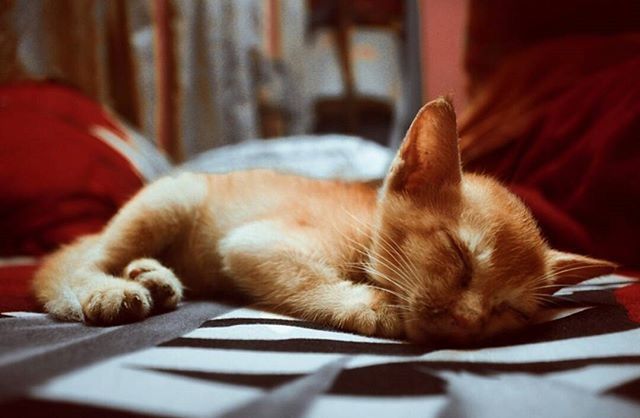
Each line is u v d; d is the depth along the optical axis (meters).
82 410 0.20
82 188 0.52
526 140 0.50
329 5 0.89
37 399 0.20
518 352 0.26
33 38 0.68
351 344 0.27
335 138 0.79
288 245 0.33
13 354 0.23
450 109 0.32
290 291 0.32
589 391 0.22
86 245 0.36
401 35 0.88
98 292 0.29
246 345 0.25
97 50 0.72
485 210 0.32
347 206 0.36
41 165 0.52
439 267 0.30
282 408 0.20
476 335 0.28
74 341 0.25
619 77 0.47
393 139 0.85
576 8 0.57
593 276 0.34
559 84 0.52
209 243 0.37
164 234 0.36
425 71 0.76
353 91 0.89
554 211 0.43
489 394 0.22
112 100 0.74
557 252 0.35
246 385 0.22
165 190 0.37
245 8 0.83
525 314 0.31
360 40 0.89
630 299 0.33
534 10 0.59
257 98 0.85
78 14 0.70
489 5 0.62
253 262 0.34
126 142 0.62
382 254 0.32
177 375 0.22
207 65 0.81
